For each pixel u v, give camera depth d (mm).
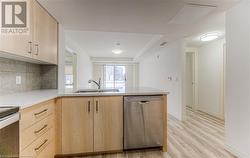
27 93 2145
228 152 2340
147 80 7371
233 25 2227
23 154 1326
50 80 2828
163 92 2393
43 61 2328
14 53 1586
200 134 3094
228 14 2316
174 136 2992
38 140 1607
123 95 2271
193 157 2215
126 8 2195
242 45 2086
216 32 3385
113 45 5590
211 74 4590
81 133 2188
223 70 4117
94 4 2074
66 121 2154
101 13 2369
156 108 2373
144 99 2336
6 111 1115
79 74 5520
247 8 2006
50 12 2332
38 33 2041
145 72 7793
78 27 3025
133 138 2316
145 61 7809
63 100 2141
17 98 1659
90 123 2205
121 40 4855
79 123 2180
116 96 2264
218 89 4301
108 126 2250
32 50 1894
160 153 2338
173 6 2145
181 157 2221
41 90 2570
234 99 2236
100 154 2289
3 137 1207
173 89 4469
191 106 5566
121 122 2283
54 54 2643
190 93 5660
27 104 1337
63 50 3092
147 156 2252
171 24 2844
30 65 2508
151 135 2365
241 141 2117
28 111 1405
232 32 2252
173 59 4457
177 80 4223
